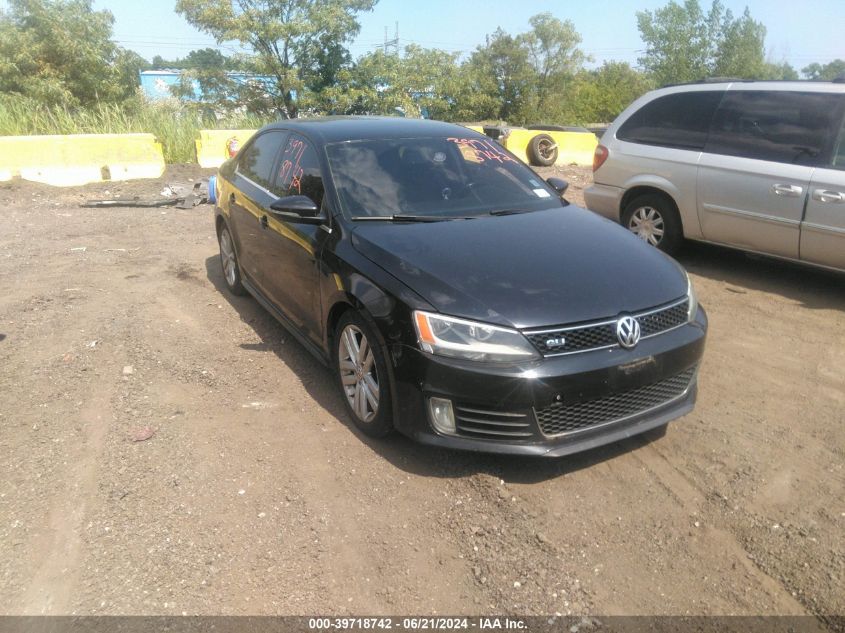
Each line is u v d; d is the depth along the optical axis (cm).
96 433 398
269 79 2644
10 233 860
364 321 367
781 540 309
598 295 346
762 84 652
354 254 386
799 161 609
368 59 2730
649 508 331
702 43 5794
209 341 527
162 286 659
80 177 1172
